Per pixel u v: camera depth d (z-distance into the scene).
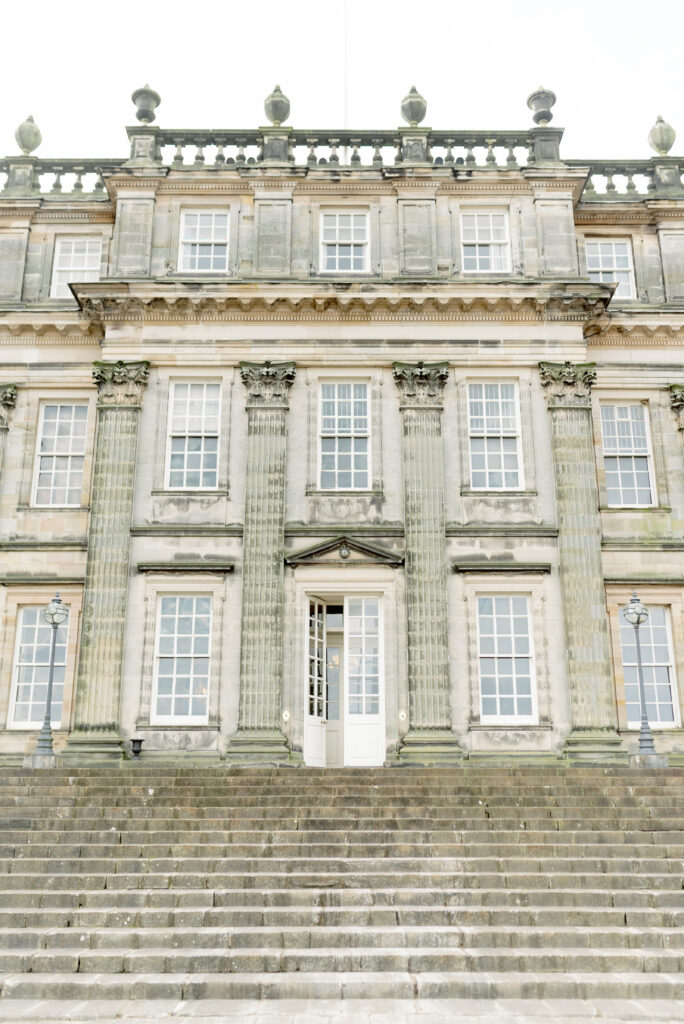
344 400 23.55
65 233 25.53
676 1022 9.33
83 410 24.45
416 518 22.31
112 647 21.39
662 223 25.47
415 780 17.55
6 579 22.89
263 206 24.33
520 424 23.20
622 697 22.30
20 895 12.37
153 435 23.00
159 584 22.02
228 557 22.20
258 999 10.09
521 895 12.48
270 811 15.39
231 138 25.11
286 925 11.85
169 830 14.66
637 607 20.30
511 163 24.55
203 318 23.55
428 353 23.42
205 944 11.23
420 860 13.39
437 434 22.86
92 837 14.30
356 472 23.16
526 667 21.86
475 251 24.41
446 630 21.67
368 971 10.73
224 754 20.97
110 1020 9.33
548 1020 9.33
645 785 16.88
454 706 21.41
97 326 24.27
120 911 11.90
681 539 23.28
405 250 24.03
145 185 24.47
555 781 17.28
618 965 10.84
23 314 24.20
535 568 22.05
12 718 22.33
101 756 20.53
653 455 24.00
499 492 22.72
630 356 24.48
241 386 23.34
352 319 23.58
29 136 26.28
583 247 25.42
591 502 22.44
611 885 12.95
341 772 18.20
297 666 21.62
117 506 22.31
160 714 21.47
